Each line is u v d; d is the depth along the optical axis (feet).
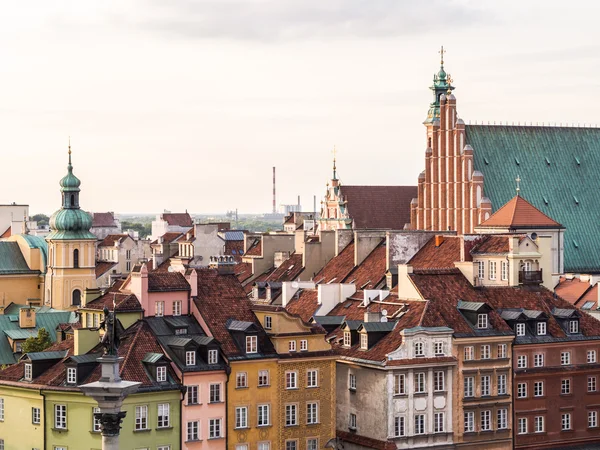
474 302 607.78
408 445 577.43
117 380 403.95
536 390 612.70
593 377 629.10
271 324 564.71
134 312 549.13
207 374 538.06
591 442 627.05
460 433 591.37
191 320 561.02
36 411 531.91
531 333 617.62
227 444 543.39
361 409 587.68
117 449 403.95
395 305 613.93
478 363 595.88
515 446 605.73
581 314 637.71
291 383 563.07
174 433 527.81
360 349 592.60
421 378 581.94
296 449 563.89
